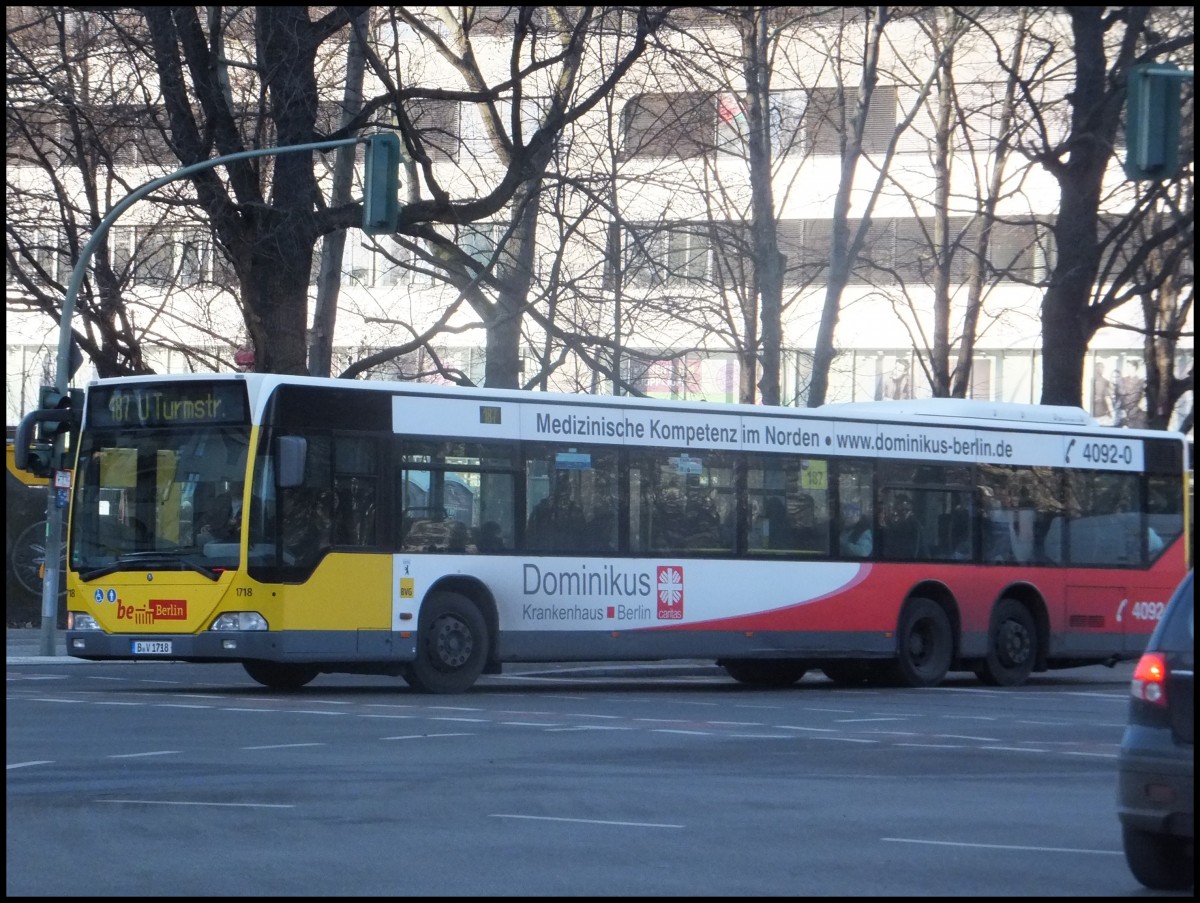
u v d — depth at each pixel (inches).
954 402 1027.3
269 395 783.1
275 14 1110.4
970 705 855.1
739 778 519.5
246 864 352.2
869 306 2479.1
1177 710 332.2
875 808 455.5
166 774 498.0
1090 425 1077.8
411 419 821.9
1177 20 1161.4
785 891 331.9
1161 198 1305.4
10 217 1264.8
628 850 378.9
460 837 393.1
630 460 890.7
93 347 1357.0
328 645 785.6
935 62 1470.2
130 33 1144.8
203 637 773.9
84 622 802.2
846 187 1400.1
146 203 1417.3
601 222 1234.0
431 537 823.1
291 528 780.0
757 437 936.9
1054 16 1285.7
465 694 837.8
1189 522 1098.1
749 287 1635.1
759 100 1366.9
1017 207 2169.0
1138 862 336.8
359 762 538.9
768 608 927.0
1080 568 1052.5
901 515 985.5
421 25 1298.0
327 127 1296.8
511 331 1315.2
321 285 1344.7
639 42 1090.1
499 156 1320.1
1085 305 1256.8
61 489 1157.7
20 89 1179.9
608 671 1177.4
